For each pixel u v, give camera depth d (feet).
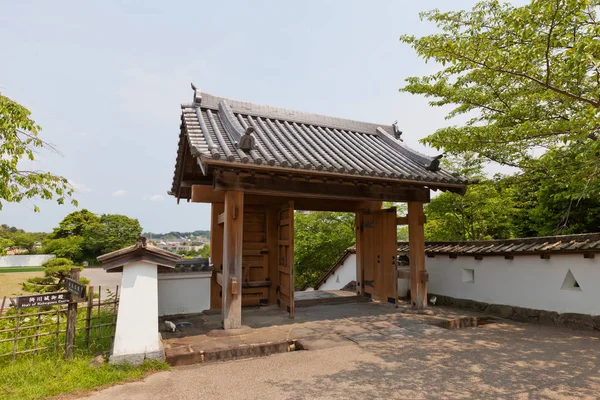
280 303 27.22
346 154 24.89
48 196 20.08
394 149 29.94
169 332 19.58
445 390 12.19
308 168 19.44
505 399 11.44
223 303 19.57
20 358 15.05
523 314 23.82
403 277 27.12
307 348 17.30
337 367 14.60
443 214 40.93
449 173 25.90
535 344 17.66
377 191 24.61
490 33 17.98
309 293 33.60
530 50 15.72
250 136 19.13
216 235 27.14
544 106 23.56
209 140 19.62
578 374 13.48
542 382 12.76
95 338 16.90
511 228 46.14
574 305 21.12
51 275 40.34
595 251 19.77
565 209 41.47
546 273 22.74
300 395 11.97
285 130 27.02
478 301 27.07
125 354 14.52
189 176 28.84
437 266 31.17
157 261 15.57
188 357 15.43
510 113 23.88
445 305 29.86
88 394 12.15
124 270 15.23
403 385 12.66
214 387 12.76
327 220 63.57
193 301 25.64
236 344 16.81
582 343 17.70
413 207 26.05
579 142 19.80
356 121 32.58
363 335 19.19
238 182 20.01
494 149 25.46
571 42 15.21
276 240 28.94
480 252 26.50
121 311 14.87
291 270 23.93
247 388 12.65
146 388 12.67
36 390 11.97
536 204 46.21
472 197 37.37
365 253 31.86
